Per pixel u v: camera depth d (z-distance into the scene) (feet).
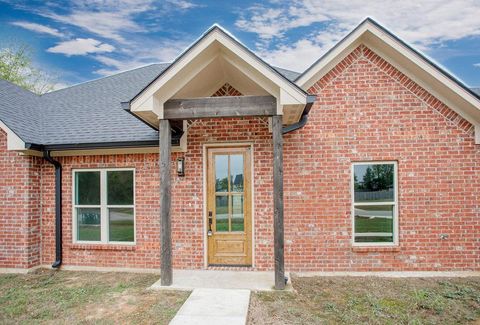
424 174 21.54
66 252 24.02
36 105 30.81
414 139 21.65
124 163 23.59
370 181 22.13
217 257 22.74
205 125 22.74
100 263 23.59
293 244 21.81
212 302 16.43
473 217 21.25
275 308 15.94
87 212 24.36
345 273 21.48
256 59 17.56
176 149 22.70
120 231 24.00
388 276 21.12
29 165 23.52
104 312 15.81
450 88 20.17
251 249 22.48
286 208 21.93
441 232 21.34
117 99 30.04
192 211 22.65
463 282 19.79
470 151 21.42
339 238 21.66
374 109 21.88
